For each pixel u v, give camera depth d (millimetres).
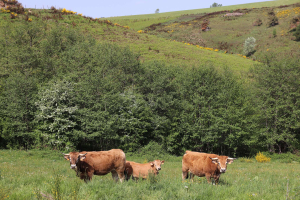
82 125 28516
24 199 6645
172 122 33281
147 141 32656
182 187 8289
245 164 25234
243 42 97125
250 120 33750
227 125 32031
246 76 51031
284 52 80000
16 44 38312
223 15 129125
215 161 9773
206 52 70438
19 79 29125
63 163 20578
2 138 29609
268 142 33500
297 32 87750
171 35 107812
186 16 142750
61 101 28922
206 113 32969
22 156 23484
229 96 34344
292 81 35625
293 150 35594
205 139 32312
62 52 38750
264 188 8836
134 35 71750
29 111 28750
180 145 33188
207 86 34562
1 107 28875
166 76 34406
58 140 26984
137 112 31828
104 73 35312
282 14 111812
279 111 35000
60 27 46594
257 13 122500
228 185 9422
